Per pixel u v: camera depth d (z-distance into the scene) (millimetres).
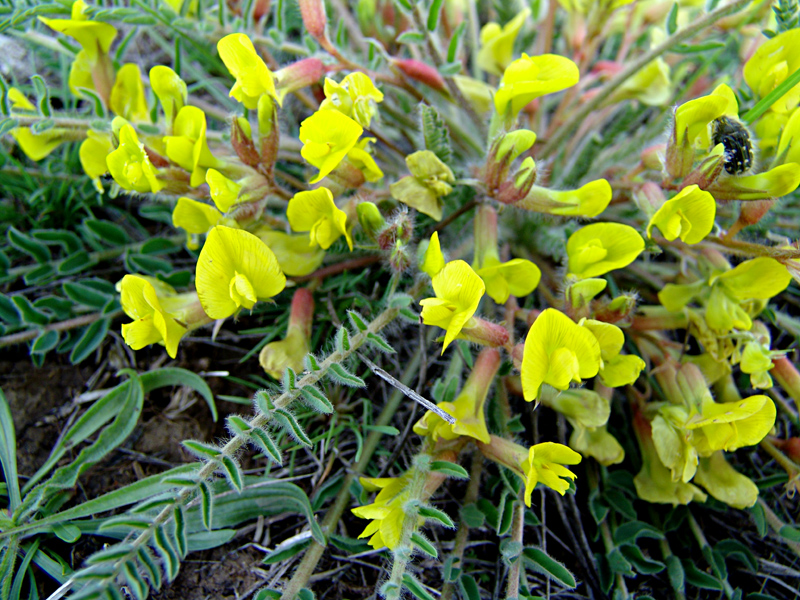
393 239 119
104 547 122
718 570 128
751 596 127
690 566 130
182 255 165
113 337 150
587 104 148
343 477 134
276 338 151
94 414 130
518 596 114
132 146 117
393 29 172
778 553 139
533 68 115
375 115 119
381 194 132
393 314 118
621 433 144
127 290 111
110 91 136
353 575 129
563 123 163
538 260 160
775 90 116
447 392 122
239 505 125
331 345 141
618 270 159
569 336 103
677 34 133
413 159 123
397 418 146
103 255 152
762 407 111
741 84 140
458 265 103
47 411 140
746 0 125
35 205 155
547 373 105
